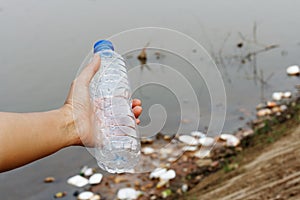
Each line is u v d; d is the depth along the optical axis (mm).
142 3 4301
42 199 2248
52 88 3105
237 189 2062
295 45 3471
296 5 4137
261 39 3564
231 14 4020
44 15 4152
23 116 1086
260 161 2215
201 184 2162
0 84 3184
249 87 2975
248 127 2562
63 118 1130
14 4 4414
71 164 2418
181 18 3973
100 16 4078
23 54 3516
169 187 2186
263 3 4230
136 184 2236
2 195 2293
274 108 2721
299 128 2414
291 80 3023
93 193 2223
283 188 1986
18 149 1056
